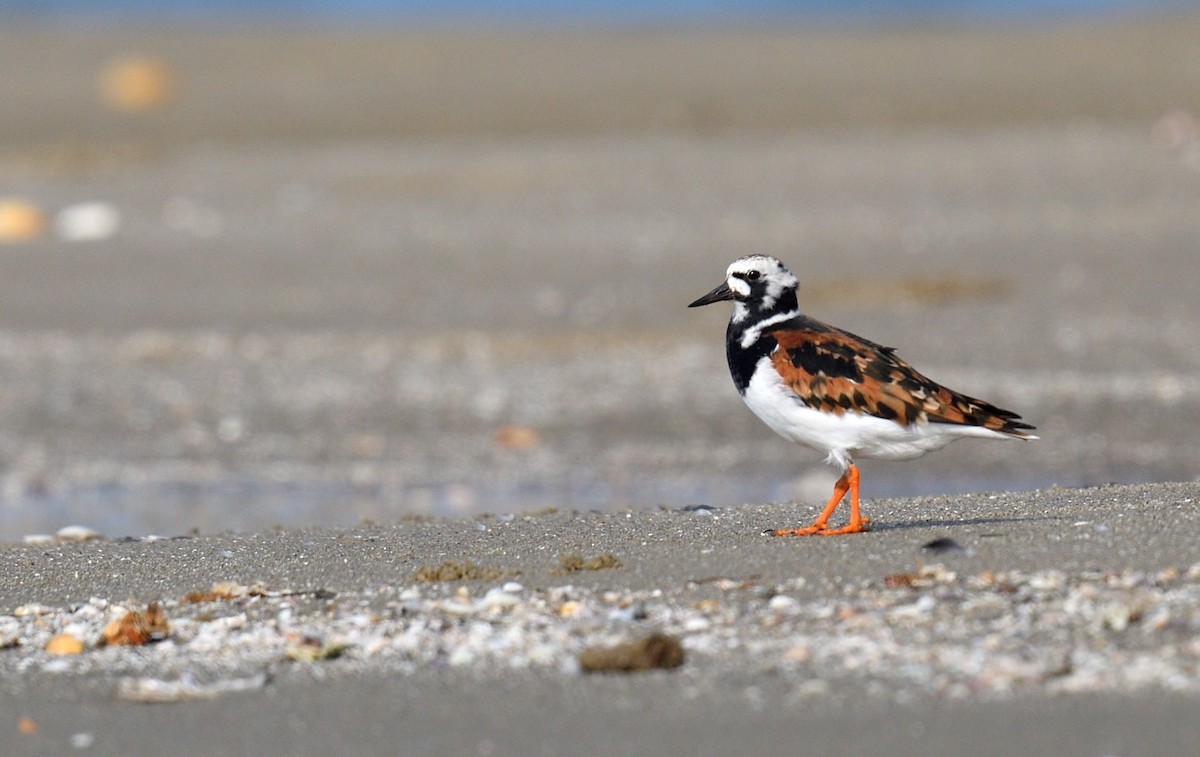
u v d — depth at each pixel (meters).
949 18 53.66
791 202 27.36
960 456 15.77
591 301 21.92
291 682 7.23
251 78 40.72
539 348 19.97
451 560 9.16
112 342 20.59
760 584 8.16
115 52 44.19
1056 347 19.16
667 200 27.86
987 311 20.80
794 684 6.83
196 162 32.50
